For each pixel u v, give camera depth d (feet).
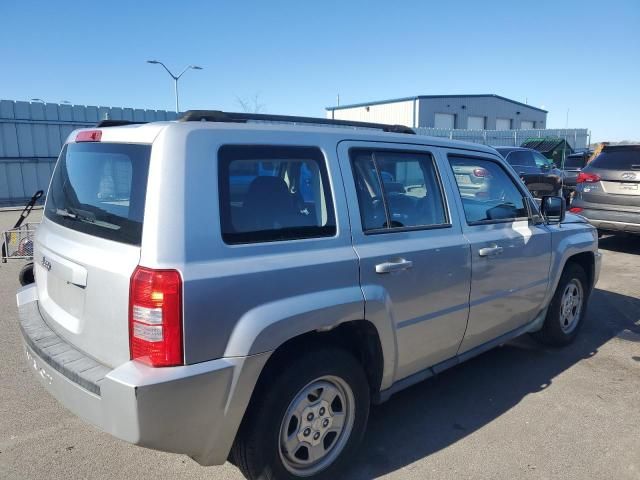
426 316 11.09
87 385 7.82
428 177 11.71
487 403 12.98
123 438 7.42
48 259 9.73
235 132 8.55
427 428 11.76
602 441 11.25
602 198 30.73
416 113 141.38
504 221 13.46
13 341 16.15
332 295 9.09
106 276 7.90
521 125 165.99
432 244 11.12
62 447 10.67
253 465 8.63
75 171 9.87
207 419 7.83
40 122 61.21
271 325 8.17
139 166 8.05
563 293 16.08
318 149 9.59
